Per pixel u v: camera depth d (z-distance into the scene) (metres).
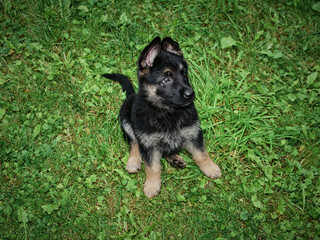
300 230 0.85
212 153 1.04
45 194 0.96
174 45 0.91
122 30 1.33
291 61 1.26
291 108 1.12
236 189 0.95
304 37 1.32
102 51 1.29
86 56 1.25
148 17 1.38
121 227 0.90
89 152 1.04
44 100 1.17
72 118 1.12
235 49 1.29
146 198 0.95
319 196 0.92
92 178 0.97
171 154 1.00
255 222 0.88
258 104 1.13
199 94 1.16
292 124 1.08
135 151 1.01
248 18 1.38
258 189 0.93
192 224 0.89
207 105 1.13
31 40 1.33
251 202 0.93
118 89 1.19
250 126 1.08
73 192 0.96
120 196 0.95
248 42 1.31
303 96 1.13
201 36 1.33
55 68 1.24
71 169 1.01
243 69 1.23
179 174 1.00
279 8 1.42
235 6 1.40
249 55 1.27
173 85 0.87
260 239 0.86
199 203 0.93
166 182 0.98
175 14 1.41
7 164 1.01
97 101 1.17
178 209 0.93
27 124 1.10
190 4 1.44
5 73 1.25
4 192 0.96
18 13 1.39
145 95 0.90
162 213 0.92
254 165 1.00
